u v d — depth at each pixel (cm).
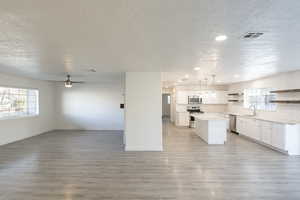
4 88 665
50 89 916
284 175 385
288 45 302
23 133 741
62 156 514
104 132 889
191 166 438
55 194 308
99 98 954
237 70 556
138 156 516
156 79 580
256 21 210
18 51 343
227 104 1091
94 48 324
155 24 220
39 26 225
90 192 315
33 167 429
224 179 366
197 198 296
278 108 647
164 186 337
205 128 705
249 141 707
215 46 310
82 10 185
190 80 847
